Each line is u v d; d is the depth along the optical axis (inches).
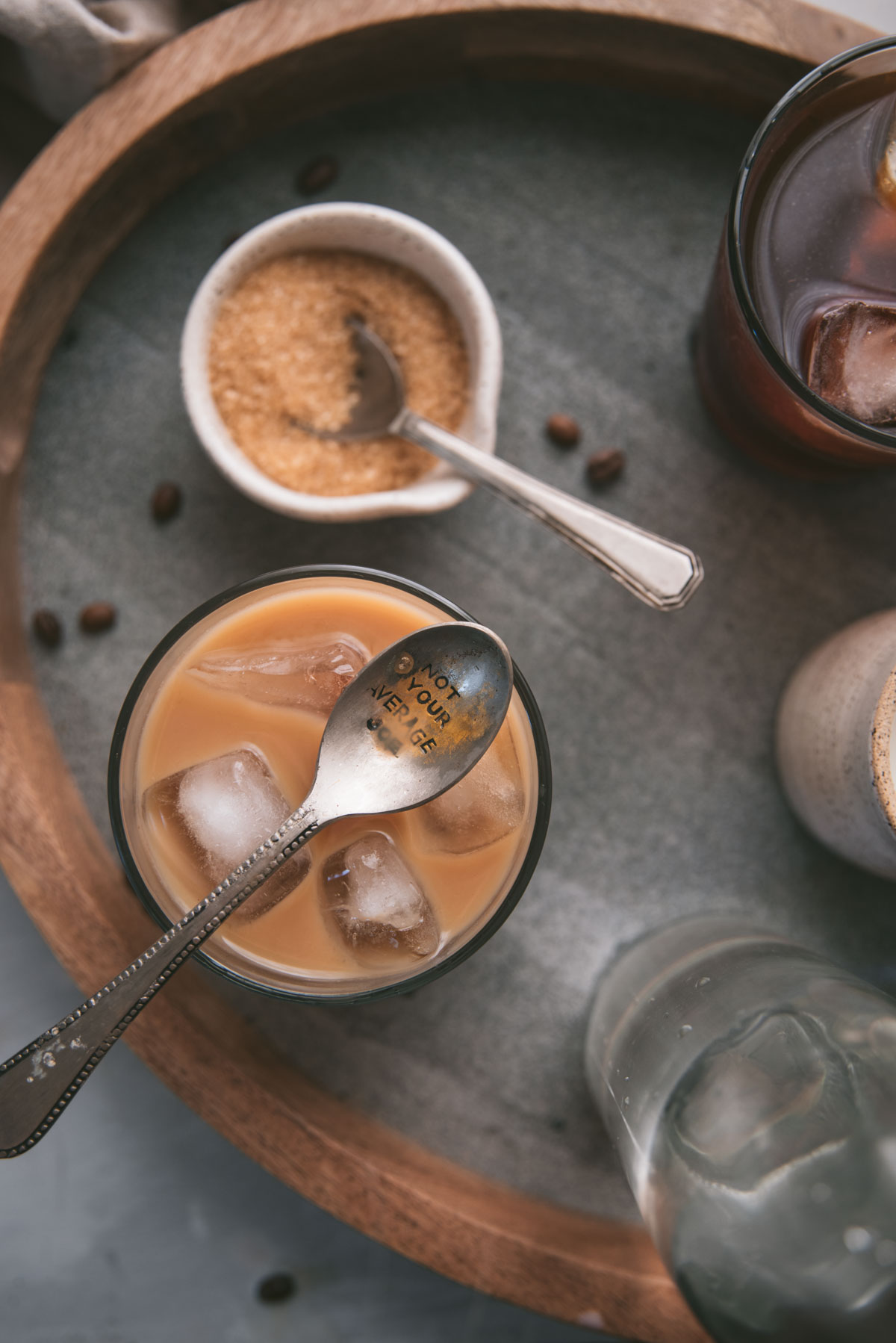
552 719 14.8
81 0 14.2
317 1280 15.9
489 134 14.9
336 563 14.7
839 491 14.9
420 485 14.0
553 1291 13.7
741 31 13.9
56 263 14.1
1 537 14.4
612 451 14.7
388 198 14.9
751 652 14.9
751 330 12.7
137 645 14.7
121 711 12.7
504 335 14.9
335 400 14.3
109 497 14.7
